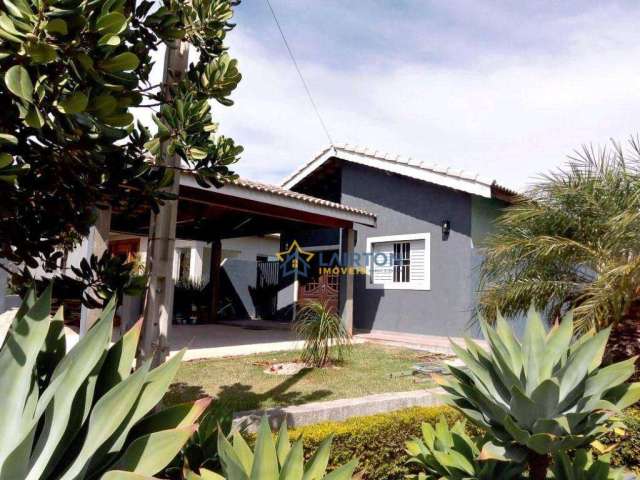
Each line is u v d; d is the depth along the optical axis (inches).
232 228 537.0
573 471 101.6
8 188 88.8
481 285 258.4
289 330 478.0
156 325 135.0
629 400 89.4
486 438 107.3
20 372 58.5
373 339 413.4
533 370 94.6
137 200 112.5
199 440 89.4
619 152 212.8
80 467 53.3
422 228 453.1
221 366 271.1
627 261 194.9
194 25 120.7
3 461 50.6
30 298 69.4
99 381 65.7
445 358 316.8
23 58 63.1
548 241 219.0
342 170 530.0
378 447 147.1
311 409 156.9
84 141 79.5
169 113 106.0
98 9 65.6
